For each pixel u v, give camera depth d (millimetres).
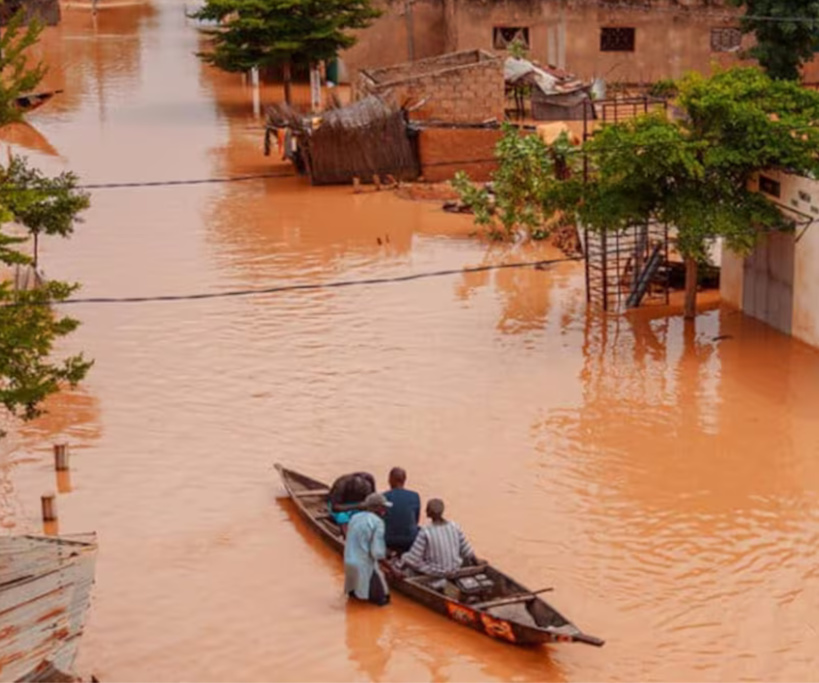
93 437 33969
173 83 87875
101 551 28109
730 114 38844
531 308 43750
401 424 34500
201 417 35094
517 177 51250
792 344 39906
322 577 27078
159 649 24547
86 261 49656
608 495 30469
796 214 39281
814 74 74562
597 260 46688
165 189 61156
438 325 42188
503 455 32625
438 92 67438
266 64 76812
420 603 25891
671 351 39562
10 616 22172
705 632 24922
